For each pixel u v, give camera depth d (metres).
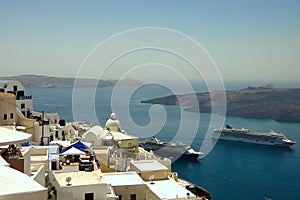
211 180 97.38
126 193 37.75
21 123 61.53
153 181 40.44
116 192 37.41
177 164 110.38
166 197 34.53
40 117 74.81
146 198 38.00
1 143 22.45
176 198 34.09
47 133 65.69
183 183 51.41
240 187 91.31
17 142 23.25
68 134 71.12
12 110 58.47
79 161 37.66
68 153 38.19
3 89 75.25
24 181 13.91
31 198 12.80
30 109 79.25
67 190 29.61
